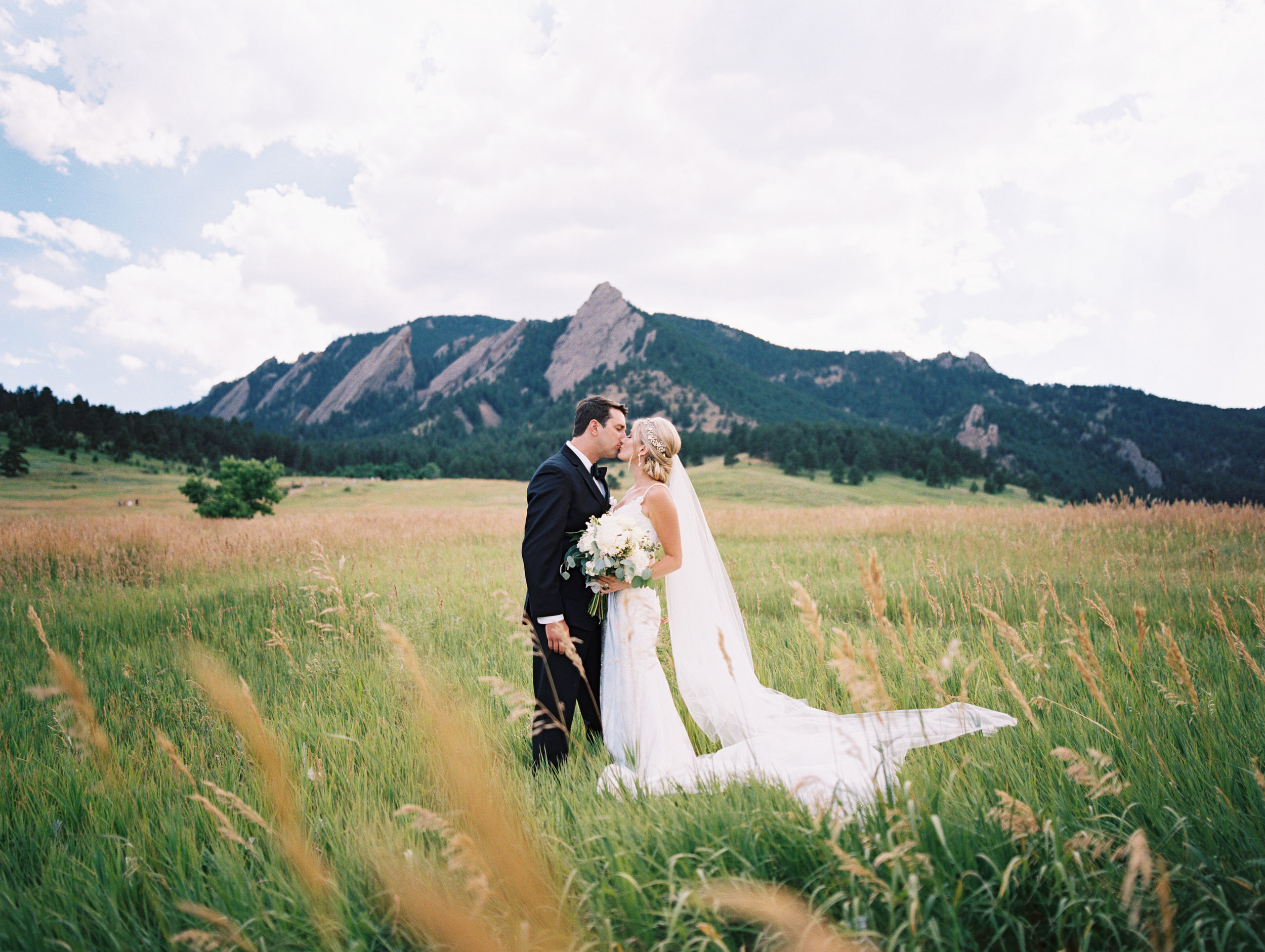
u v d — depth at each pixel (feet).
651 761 9.82
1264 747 7.80
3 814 8.43
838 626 17.44
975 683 12.17
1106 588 21.52
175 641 18.40
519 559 35.63
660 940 5.28
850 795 6.88
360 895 6.07
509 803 7.01
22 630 20.52
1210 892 5.18
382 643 16.25
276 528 48.78
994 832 6.04
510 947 5.02
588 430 11.59
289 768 9.28
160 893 6.46
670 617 11.44
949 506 64.23
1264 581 20.97
